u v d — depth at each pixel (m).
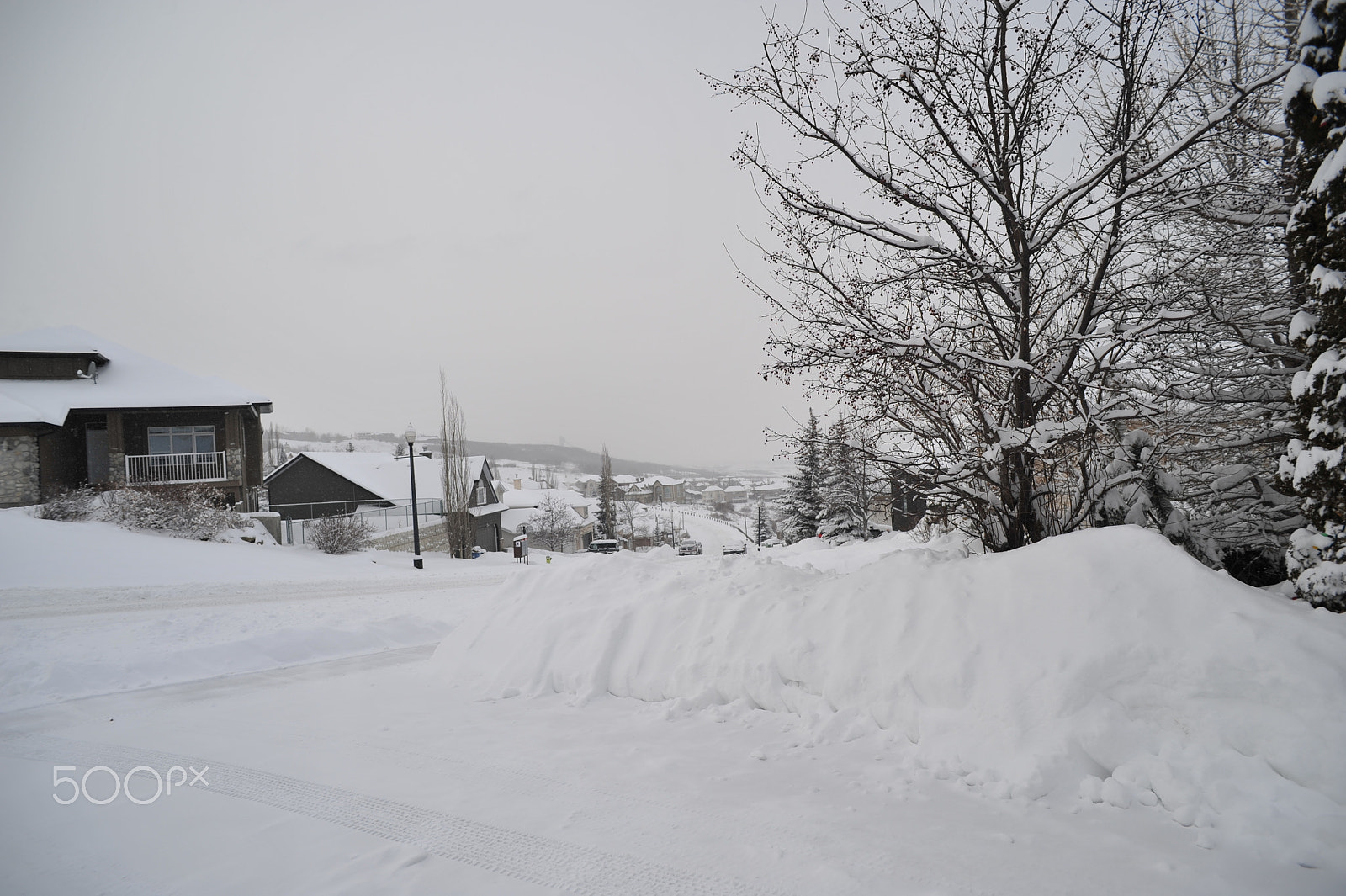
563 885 3.28
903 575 5.56
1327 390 4.78
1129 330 5.62
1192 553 6.53
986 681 4.58
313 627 9.52
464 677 7.01
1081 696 4.24
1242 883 3.07
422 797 4.31
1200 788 3.69
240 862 3.60
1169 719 4.04
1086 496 6.23
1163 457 6.96
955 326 6.32
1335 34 4.82
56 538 20.92
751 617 6.04
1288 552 5.19
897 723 4.79
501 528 54.00
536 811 4.05
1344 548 4.68
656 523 108.56
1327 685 3.78
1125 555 4.79
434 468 46.12
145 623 11.56
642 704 5.96
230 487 31.41
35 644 9.42
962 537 7.24
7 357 29.09
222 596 15.87
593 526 78.62
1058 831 3.56
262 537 28.75
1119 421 6.25
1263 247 6.45
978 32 5.79
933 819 3.75
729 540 96.69
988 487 6.45
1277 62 6.82
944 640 4.92
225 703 6.64
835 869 3.30
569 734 5.32
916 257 6.42
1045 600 4.79
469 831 3.84
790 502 39.47
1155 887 3.06
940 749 4.41
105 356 31.39
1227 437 6.90
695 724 5.41
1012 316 6.34
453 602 14.78
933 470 6.21
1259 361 6.50
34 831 4.00
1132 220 5.86
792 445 6.49
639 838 3.70
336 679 7.56
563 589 7.48
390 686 7.09
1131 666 4.26
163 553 21.62
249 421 35.53
